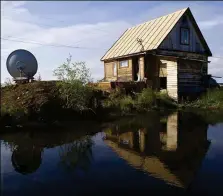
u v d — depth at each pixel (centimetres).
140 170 605
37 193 498
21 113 1048
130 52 2048
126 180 546
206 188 504
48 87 1270
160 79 1944
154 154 730
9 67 1666
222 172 583
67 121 1121
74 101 1202
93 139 891
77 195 486
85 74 1293
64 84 1209
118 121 1189
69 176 577
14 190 500
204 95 1582
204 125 1080
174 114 1356
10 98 1202
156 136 927
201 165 632
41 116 1086
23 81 1527
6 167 625
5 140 853
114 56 2211
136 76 2073
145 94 1557
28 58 1669
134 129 1038
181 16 1966
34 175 586
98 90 1445
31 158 695
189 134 946
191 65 1838
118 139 895
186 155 712
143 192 493
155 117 1282
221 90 1505
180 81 1775
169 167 624
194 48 2102
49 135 923
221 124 1082
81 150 770
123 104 1398
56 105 1157
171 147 793
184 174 572
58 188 518
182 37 2022
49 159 691
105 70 2388
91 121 1166
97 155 726
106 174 586
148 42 1973
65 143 837
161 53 1895
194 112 1391
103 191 502
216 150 751
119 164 647
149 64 1975
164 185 520
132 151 759
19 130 964
